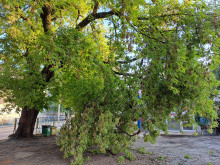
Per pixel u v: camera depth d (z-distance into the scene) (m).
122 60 5.96
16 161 6.54
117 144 6.92
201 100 6.61
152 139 7.11
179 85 6.73
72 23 12.91
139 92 5.77
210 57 5.30
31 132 11.66
